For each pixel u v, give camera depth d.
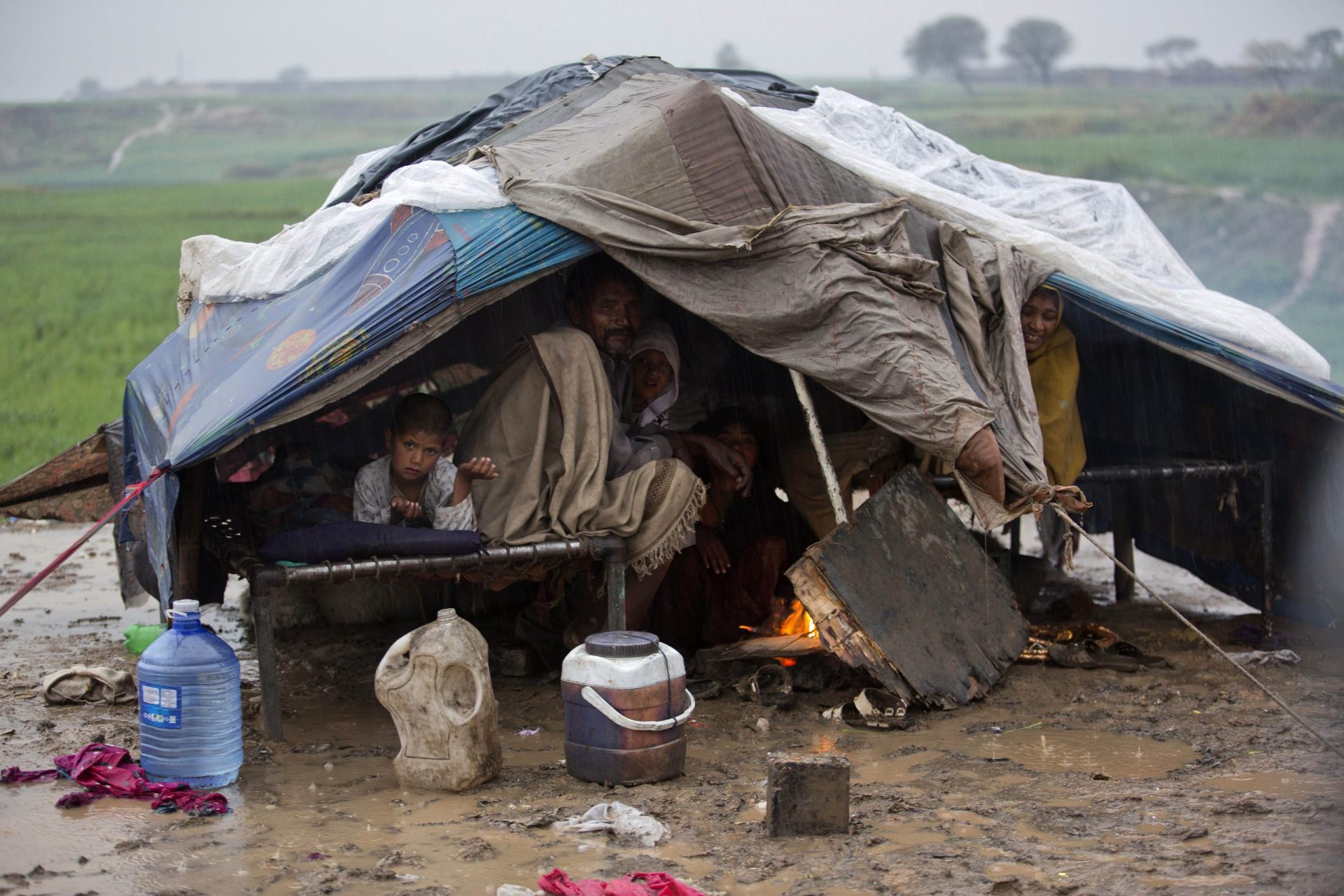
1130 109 77.25
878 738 5.07
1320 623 7.03
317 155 73.12
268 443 7.29
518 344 5.73
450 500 5.33
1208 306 6.73
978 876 3.60
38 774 4.55
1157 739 5.03
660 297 6.94
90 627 7.37
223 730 4.50
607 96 6.86
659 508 5.49
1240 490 7.11
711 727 5.25
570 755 4.56
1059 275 6.32
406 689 4.41
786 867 3.70
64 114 82.69
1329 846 3.75
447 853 3.83
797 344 5.46
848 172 6.20
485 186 5.64
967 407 5.28
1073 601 7.32
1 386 19.58
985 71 104.75
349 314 5.16
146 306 27.62
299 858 3.81
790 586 6.50
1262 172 52.28
